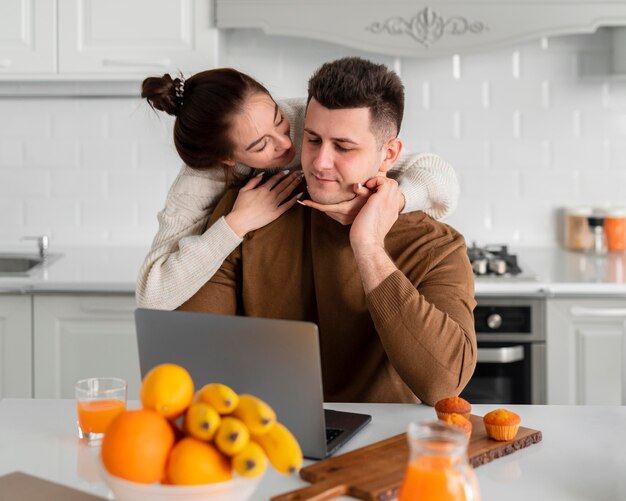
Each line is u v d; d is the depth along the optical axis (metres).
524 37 3.21
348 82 1.78
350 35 3.23
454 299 1.87
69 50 3.31
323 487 1.34
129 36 3.30
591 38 3.60
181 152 2.03
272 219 2.01
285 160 2.01
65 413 1.76
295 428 1.49
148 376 1.24
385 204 1.84
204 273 2.01
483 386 3.13
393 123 1.86
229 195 2.11
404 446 1.51
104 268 3.28
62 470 1.47
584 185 3.67
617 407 1.80
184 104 1.98
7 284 3.09
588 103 3.63
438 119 3.65
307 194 2.06
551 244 3.70
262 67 3.64
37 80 3.35
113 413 1.59
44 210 3.73
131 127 3.68
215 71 1.99
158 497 1.19
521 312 3.08
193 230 2.12
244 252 2.04
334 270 1.98
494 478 1.43
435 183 2.08
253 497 1.36
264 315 2.05
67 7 3.29
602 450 1.56
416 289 1.91
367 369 2.01
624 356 3.09
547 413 1.76
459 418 1.54
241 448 1.18
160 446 1.19
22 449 1.56
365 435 1.62
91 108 3.68
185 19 3.29
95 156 3.70
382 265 1.78
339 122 1.79
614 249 3.60
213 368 1.51
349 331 2.00
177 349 1.53
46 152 3.70
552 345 3.09
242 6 3.22
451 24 3.22
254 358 1.46
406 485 1.13
